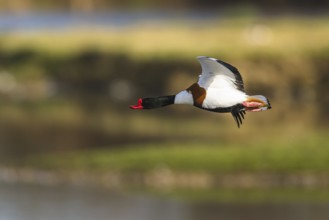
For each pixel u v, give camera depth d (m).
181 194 28.09
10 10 99.00
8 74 58.84
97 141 39.41
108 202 26.92
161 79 55.47
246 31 60.22
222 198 27.66
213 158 30.52
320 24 65.12
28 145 37.66
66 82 58.25
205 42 57.34
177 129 43.84
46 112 49.81
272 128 44.19
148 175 29.52
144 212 25.78
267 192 28.30
